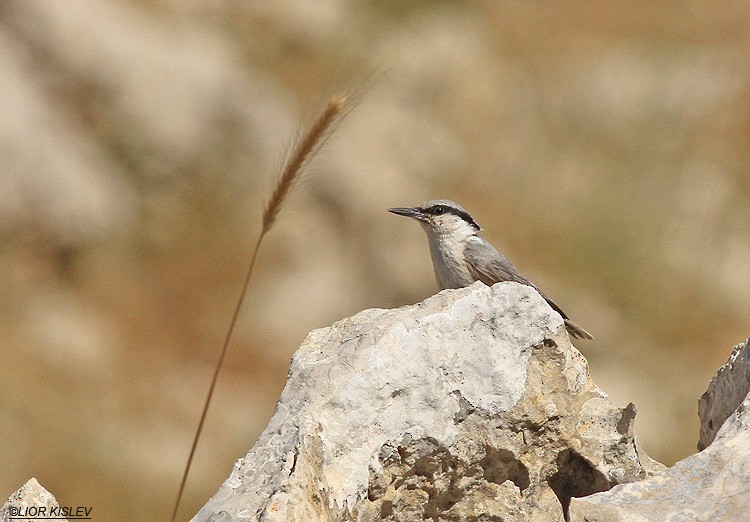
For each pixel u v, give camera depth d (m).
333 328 5.38
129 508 14.87
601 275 21.27
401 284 19.86
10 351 16.92
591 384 5.46
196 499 15.18
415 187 21.86
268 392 18.14
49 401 16.25
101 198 19.31
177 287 19.38
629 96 24.78
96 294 18.66
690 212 22.48
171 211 19.98
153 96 20.39
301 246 20.05
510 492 5.27
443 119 24.11
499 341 5.26
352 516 4.77
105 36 20.58
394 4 26.53
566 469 5.37
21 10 20.00
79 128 19.94
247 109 21.14
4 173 18.20
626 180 23.20
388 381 5.02
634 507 4.37
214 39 22.95
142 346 18.28
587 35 26.83
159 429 16.58
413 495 5.09
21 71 19.62
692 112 24.42
